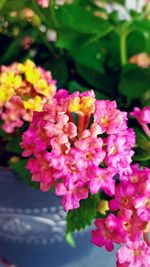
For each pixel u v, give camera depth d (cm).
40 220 28
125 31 30
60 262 31
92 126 21
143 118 24
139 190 22
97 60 30
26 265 31
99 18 29
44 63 31
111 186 22
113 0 33
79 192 22
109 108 22
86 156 21
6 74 26
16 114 26
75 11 29
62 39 29
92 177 21
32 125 23
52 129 21
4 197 27
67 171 21
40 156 22
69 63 32
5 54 31
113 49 31
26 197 27
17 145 27
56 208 28
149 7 32
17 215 28
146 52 31
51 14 28
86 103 22
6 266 31
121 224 22
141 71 30
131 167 22
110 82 31
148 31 30
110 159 21
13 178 27
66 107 22
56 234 29
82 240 29
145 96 30
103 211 25
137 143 25
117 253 22
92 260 31
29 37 31
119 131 22
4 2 28
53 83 27
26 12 30
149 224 21
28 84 26
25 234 29
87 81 31
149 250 22
